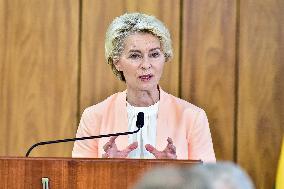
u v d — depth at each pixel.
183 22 8.17
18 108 8.33
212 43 8.16
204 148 6.64
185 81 8.17
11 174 4.07
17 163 4.05
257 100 8.12
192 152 6.63
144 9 8.18
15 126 8.33
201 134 6.66
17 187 4.06
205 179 1.25
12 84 8.35
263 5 8.11
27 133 8.32
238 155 8.16
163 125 6.54
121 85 8.16
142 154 6.44
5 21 8.37
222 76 8.15
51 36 8.30
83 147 6.71
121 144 6.46
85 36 8.24
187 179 1.25
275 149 8.09
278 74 8.11
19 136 8.33
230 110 8.16
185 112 6.68
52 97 8.30
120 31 6.48
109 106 6.69
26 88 8.33
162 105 6.59
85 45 8.24
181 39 8.19
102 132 6.61
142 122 5.37
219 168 1.30
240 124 8.14
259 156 8.12
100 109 6.70
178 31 8.18
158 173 1.27
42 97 8.30
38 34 8.33
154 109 6.57
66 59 8.28
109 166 4.00
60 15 8.28
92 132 6.68
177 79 8.18
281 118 8.09
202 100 8.16
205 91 8.16
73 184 4.02
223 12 8.15
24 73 8.33
